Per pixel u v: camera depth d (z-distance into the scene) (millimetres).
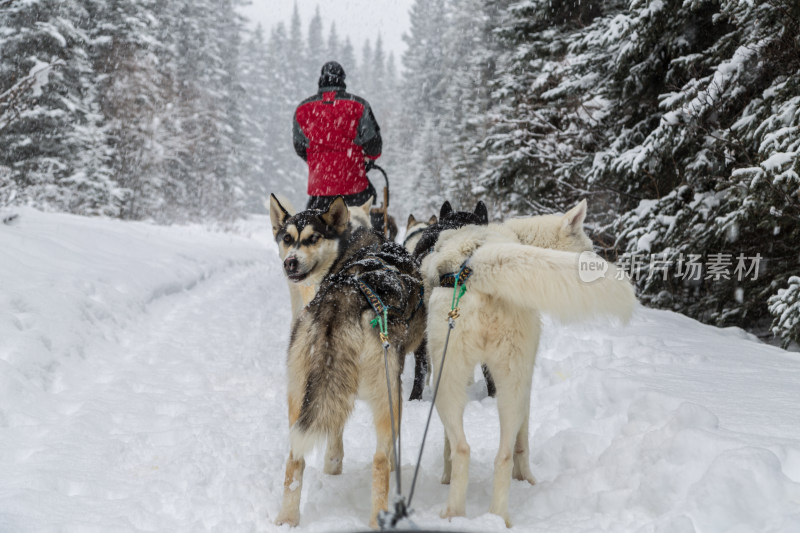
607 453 3635
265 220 38656
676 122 8891
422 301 4160
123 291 8188
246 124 43000
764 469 2895
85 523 2988
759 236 8781
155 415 4688
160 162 26891
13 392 4629
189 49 34344
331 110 6211
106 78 24859
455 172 19938
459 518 3043
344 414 3109
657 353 5758
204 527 3074
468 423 4789
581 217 4895
